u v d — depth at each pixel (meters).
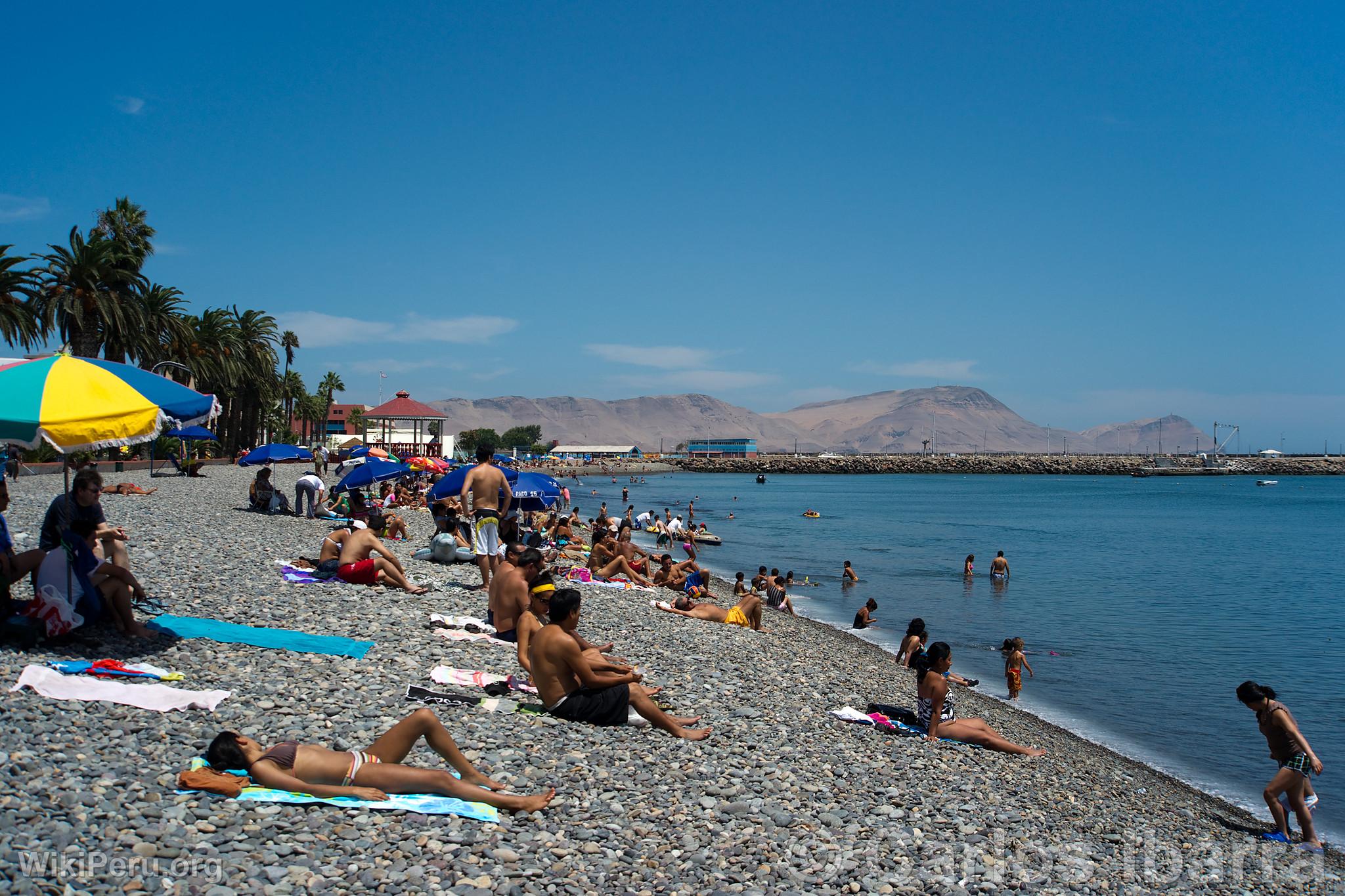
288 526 23.94
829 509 90.25
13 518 19.94
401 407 100.31
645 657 13.44
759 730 10.19
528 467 173.88
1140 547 51.91
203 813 5.62
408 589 14.67
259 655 9.55
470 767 6.82
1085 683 19.11
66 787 5.63
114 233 54.22
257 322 72.00
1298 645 23.25
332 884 5.08
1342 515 86.12
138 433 8.16
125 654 8.92
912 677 17.08
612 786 7.50
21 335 42.78
